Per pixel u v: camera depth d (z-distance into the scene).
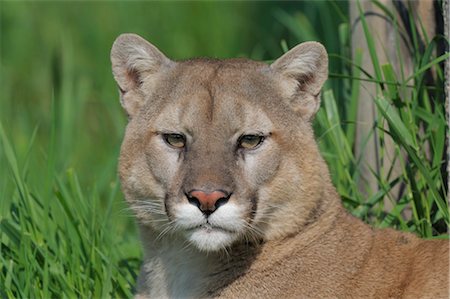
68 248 11.62
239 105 9.98
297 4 20.86
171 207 9.84
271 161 9.96
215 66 10.41
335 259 10.00
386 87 11.89
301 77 10.42
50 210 12.07
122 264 12.21
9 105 19.55
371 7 12.16
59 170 15.86
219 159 9.80
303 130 10.28
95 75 20.00
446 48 11.44
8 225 11.55
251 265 10.02
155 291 10.49
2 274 11.07
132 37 10.63
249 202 9.82
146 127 10.25
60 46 20.58
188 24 21.42
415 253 10.09
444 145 11.44
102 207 15.30
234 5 21.83
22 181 11.82
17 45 21.20
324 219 10.16
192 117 9.96
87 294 11.12
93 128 18.88
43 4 21.66
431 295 9.74
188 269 10.25
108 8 21.44
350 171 12.30
